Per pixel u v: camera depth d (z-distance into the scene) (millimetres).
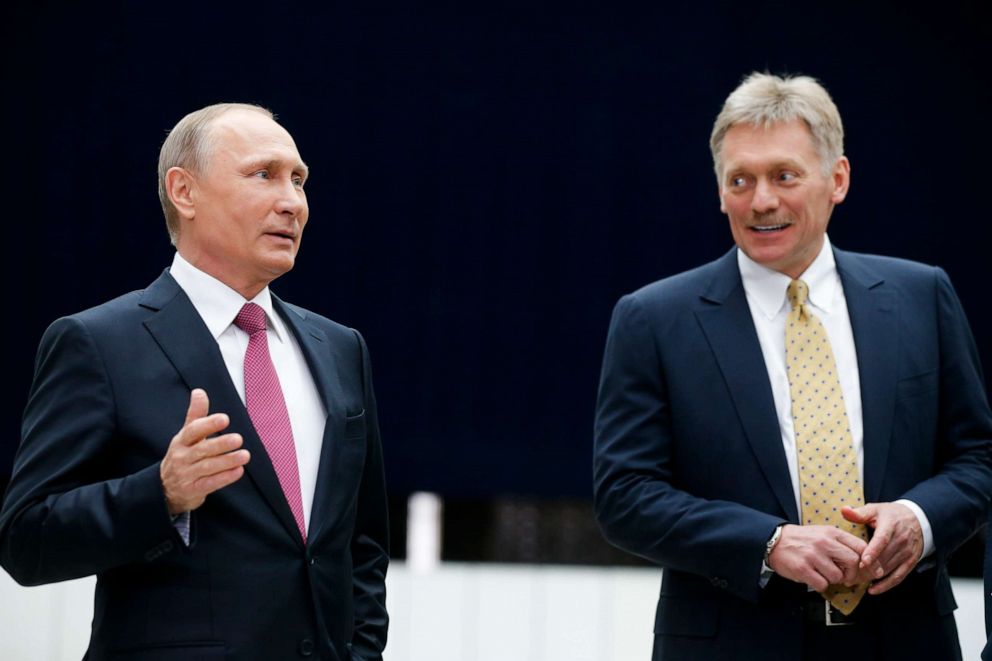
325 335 8930
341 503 8258
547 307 18703
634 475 9297
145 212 18422
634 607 17969
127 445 7812
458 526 19203
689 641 9141
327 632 7988
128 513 7293
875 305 9578
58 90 18453
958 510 8945
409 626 17469
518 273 18703
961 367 9570
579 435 18578
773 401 9289
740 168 9344
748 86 9562
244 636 7652
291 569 7887
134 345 8008
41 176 18406
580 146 18781
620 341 9750
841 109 19109
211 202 8297
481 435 18578
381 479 9195
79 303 18359
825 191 9438
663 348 9562
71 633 16547
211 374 8055
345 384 8742
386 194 18641
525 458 18547
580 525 19141
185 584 7672
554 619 17719
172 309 8227
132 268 18422
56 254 18359
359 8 18688
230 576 7723
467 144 18719
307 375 8586
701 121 18828
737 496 9148
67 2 18469
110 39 18516
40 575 7555
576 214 18734
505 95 18781
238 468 7230
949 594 9305
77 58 18484
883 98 19125
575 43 18828
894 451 9188
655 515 9008
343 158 18609
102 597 7871
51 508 7480
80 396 7797
